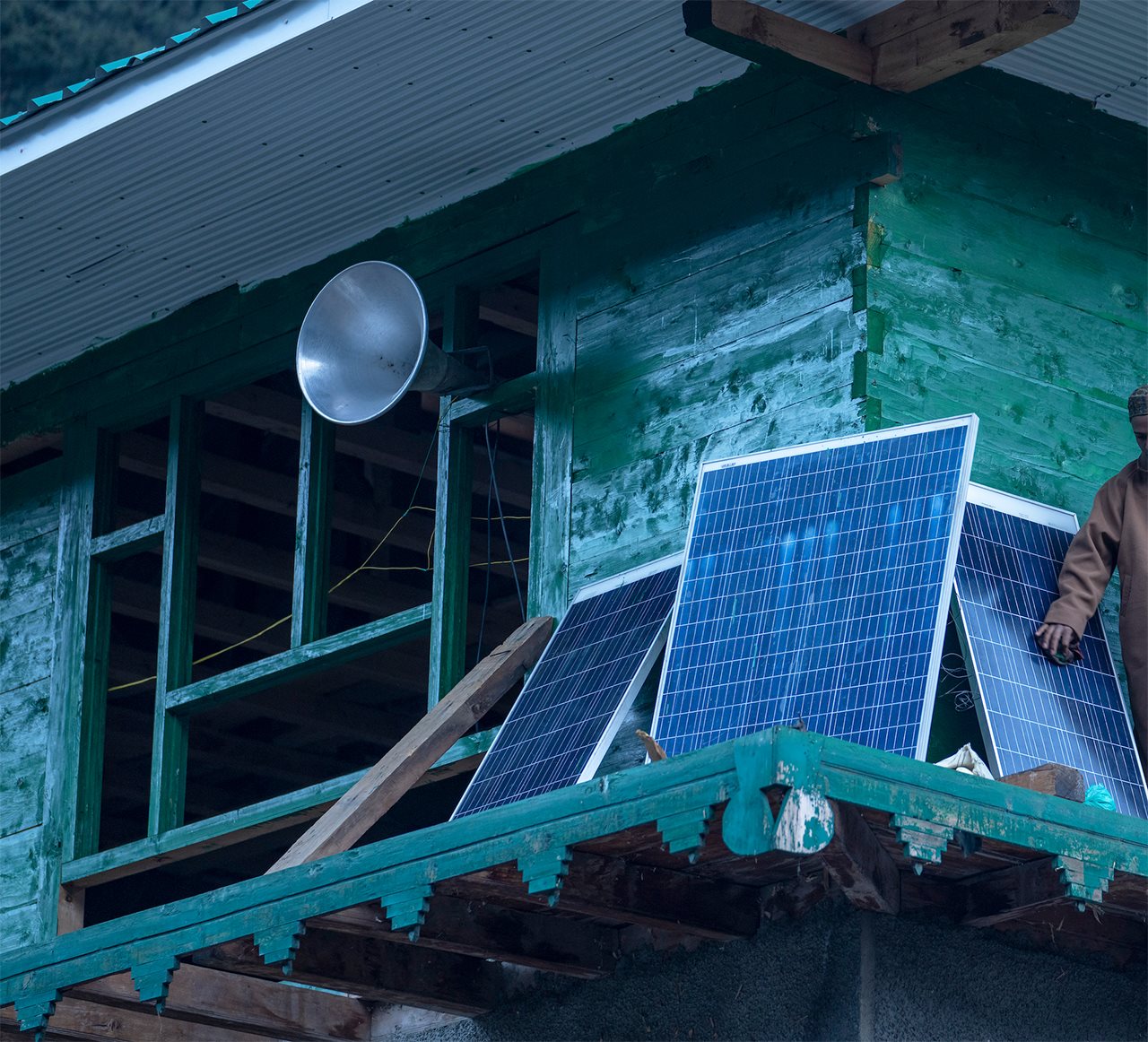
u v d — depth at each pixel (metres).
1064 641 11.12
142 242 15.42
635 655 11.77
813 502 11.49
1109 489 11.74
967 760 10.30
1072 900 10.20
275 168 14.47
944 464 11.14
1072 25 12.60
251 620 20.56
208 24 13.27
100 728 16.17
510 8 12.67
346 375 13.55
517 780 11.64
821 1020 10.62
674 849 9.09
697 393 12.88
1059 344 12.84
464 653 13.84
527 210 14.23
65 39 46.09
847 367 12.09
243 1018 12.64
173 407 16.11
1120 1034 11.36
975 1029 10.79
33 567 16.89
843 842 9.64
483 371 15.38
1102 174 13.39
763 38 11.91
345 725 21.12
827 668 10.62
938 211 12.57
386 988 11.90
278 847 22.28
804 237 12.58
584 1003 11.89
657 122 13.62
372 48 13.12
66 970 11.30
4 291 16.11
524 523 21.39
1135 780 10.86
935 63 12.12
